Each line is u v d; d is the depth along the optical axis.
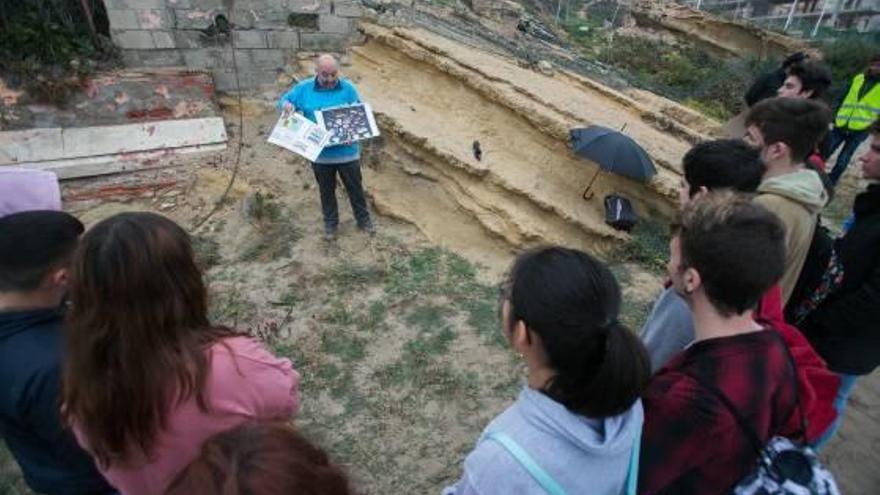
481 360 4.31
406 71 7.14
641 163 5.07
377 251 5.54
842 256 2.39
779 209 2.16
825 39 13.49
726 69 11.69
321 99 5.07
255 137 7.00
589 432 1.30
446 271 5.31
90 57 6.55
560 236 5.53
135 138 6.46
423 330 4.59
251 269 5.28
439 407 3.91
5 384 1.63
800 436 1.56
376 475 3.42
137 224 1.45
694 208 1.60
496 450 1.29
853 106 6.80
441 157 5.93
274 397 1.62
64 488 1.87
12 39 6.08
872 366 2.50
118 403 1.41
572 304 1.25
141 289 1.40
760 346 1.48
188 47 6.95
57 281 1.70
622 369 1.24
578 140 5.41
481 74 6.45
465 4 9.85
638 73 11.11
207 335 1.58
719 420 1.38
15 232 1.63
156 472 1.54
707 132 7.77
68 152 6.15
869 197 2.39
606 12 14.77
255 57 7.34
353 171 5.33
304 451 0.95
